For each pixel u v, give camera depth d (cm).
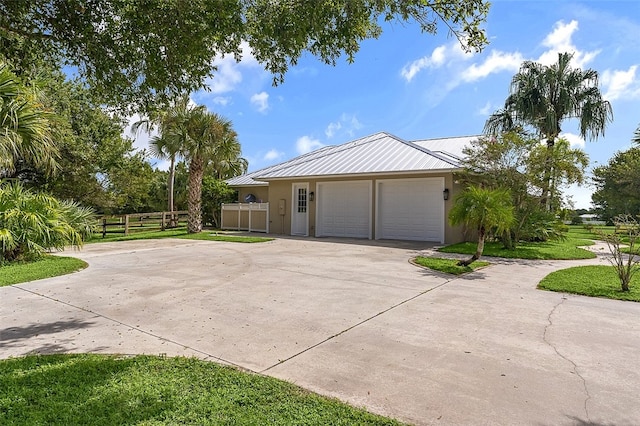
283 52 466
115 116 505
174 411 280
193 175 1920
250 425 263
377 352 400
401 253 1145
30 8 385
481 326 486
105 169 2064
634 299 619
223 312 541
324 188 1678
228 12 398
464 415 280
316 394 309
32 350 405
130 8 393
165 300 606
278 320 507
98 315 528
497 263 991
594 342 430
